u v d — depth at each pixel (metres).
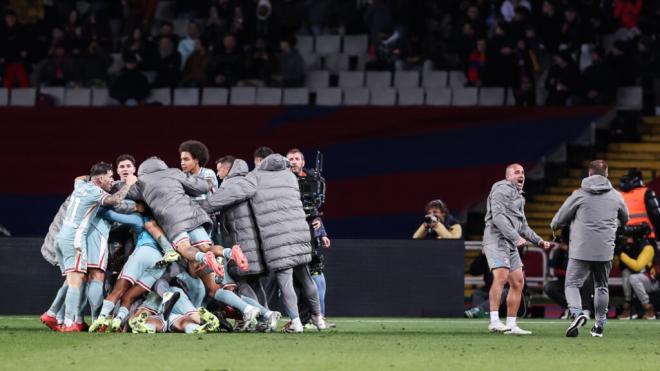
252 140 89.56
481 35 95.50
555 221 46.75
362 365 30.94
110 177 46.38
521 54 91.75
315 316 47.03
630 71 91.50
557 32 94.75
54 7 107.50
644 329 53.41
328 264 65.31
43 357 32.59
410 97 95.25
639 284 67.62
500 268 47.47
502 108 88.50
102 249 45.22
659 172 87.25
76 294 44.84
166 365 30.31
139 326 43.12
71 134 91.50
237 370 29.20
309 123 89.56
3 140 91.38
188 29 101.12
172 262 43.47
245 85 97.12
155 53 99.12
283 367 30.06
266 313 44.91
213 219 46.09
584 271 46.03
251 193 44.03
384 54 97.50
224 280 44.94
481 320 61.50
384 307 65.25
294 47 99.12
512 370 30.25
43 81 101.00
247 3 100.19
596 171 46.28
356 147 87.94
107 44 104.06
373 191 86.50
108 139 91.00
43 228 88.62
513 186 47.56
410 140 87.94
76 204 44.94
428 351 36.16
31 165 90.19
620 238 48.31
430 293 65.19
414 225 85.50
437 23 98.75
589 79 90.12
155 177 43.44
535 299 71.50
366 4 102.38
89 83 100.12
